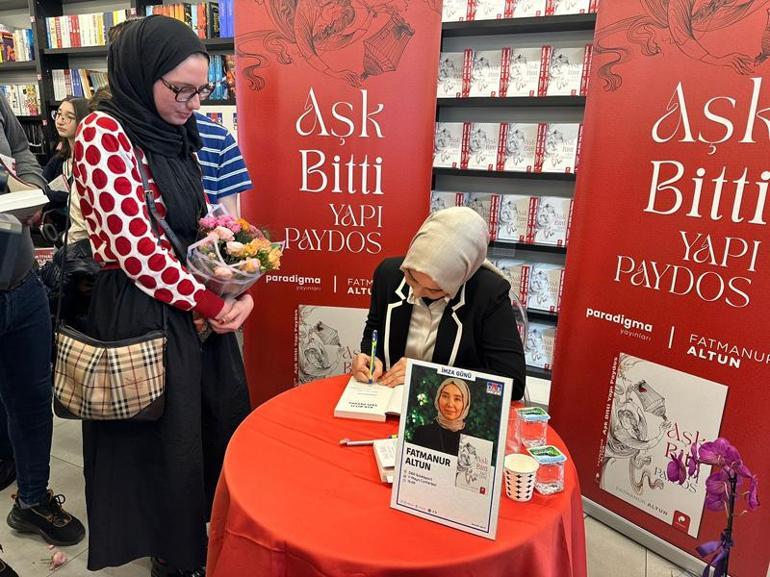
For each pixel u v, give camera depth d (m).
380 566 0.91
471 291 1.55
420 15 2.10
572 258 2.06
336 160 2.24
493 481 0.97
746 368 1.66
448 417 1.00
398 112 2.18
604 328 2.00
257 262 1.47
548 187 3.28
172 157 1.48
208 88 1.47
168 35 1.35
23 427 1.85
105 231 1.34
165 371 1.44
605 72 1.87
